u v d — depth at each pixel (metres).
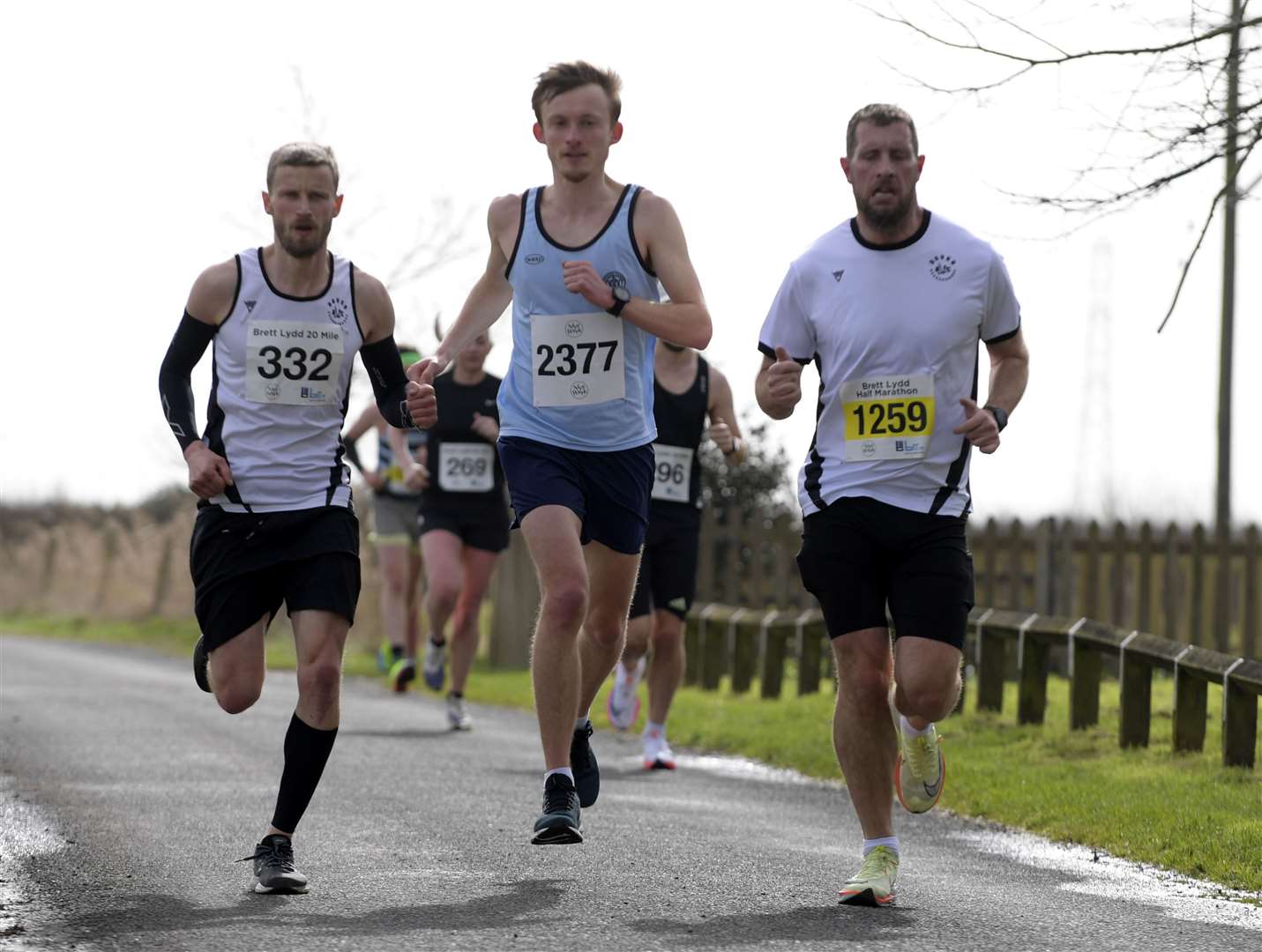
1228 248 66.56
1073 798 22.73
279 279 16.39
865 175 15.80
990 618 32.75
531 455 17.58
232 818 20.14
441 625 33.62
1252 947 14.24
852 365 15.96
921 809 17.67
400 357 17.20
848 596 15.88
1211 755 25.91
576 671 16.95
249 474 16.14
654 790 24.72
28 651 60.09
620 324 17.45
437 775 25.09
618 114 17.44
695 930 14.14
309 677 15.85
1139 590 48.34
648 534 27.97
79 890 15.55
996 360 16.53
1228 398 66.75
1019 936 14.29
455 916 14.57
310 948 13.19
